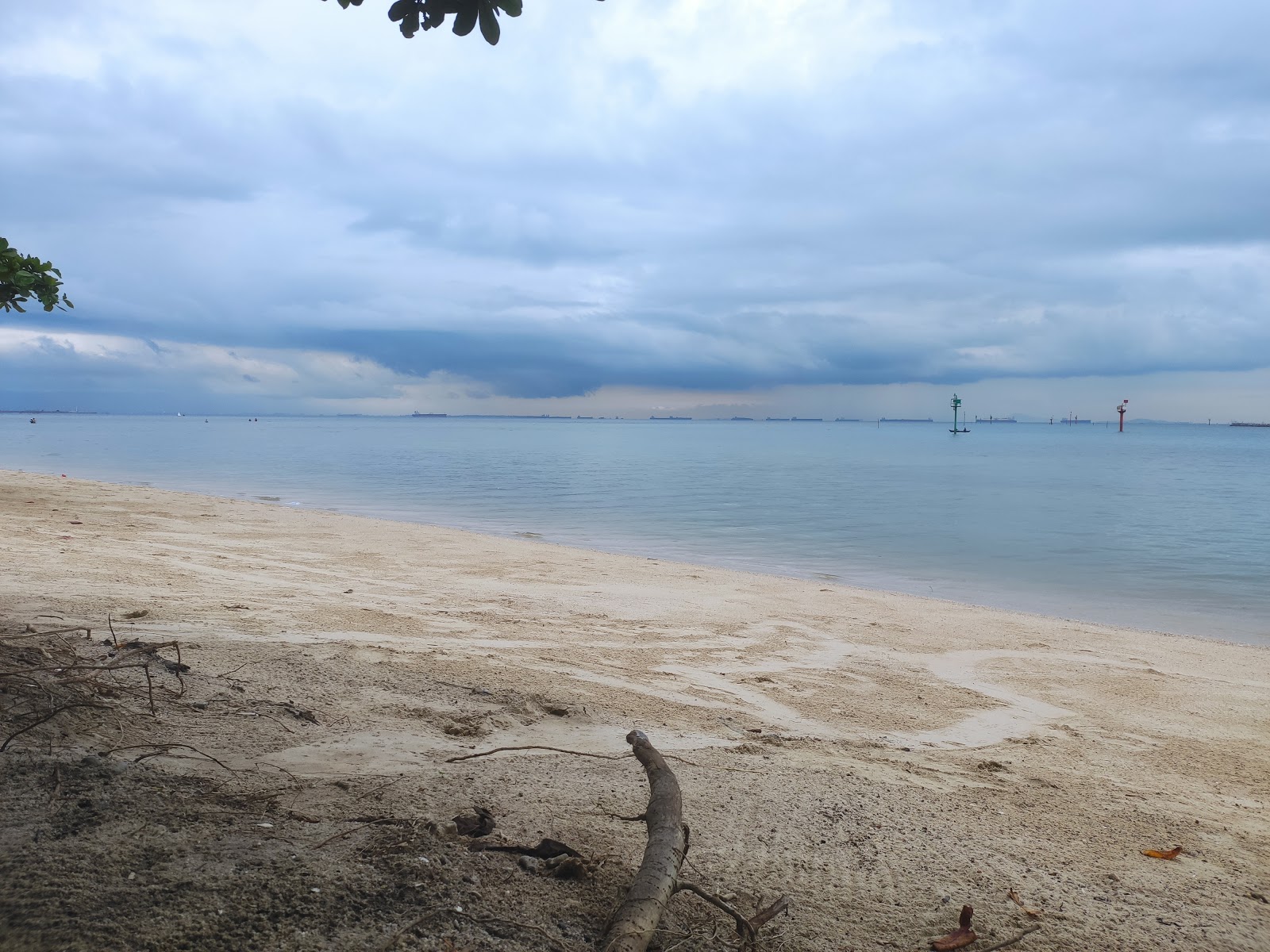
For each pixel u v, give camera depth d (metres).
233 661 5.55
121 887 2.23
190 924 2.09
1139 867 3.48
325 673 5.53
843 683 7.16
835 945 2.49
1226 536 20.19
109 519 15.40
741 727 5.52
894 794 4.17
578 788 3.73
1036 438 156.38
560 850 2.81
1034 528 21.39
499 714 5.06
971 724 6.21
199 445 64.31
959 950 2.54
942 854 3.35
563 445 79.00
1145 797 4.68
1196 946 2.74
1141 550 18.00
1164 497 30.69
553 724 5.07
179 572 9.91
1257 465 56.78
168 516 16.55
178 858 2.42
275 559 11.92
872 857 3.23
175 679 4.82
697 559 16.03
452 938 2.18
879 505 26.80
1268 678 8.23
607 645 7.93
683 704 5.98
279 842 2.62
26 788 2.86
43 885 2.19
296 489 28.61
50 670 4.20
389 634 7.45
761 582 12.64
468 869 2.57
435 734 4.50
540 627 8.52
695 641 8.42
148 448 57.31
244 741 3.91
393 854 2.60
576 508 24.47
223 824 2.72
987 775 4.86
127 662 4.96
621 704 5.76
